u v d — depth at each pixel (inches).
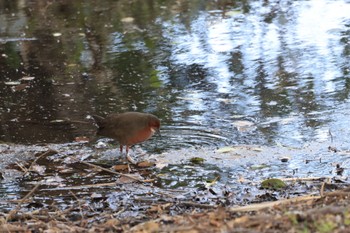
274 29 687.1
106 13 778.2
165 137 448.1
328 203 305.1
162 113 490.3
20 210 348.8
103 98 525.7
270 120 469.1
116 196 365.1
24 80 573.6
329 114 471.8
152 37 681.6
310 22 701.9
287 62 587.2
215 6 786.8
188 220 295.3
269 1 796.6
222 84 546.0
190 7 786.2
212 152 421.7
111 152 428.5
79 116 491.8
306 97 507.2
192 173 393.4
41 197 368.2
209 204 343.3
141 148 432.8
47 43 677.3
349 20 698.8
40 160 420.5
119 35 692.7
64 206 353.1
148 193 367.9
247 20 724.7
